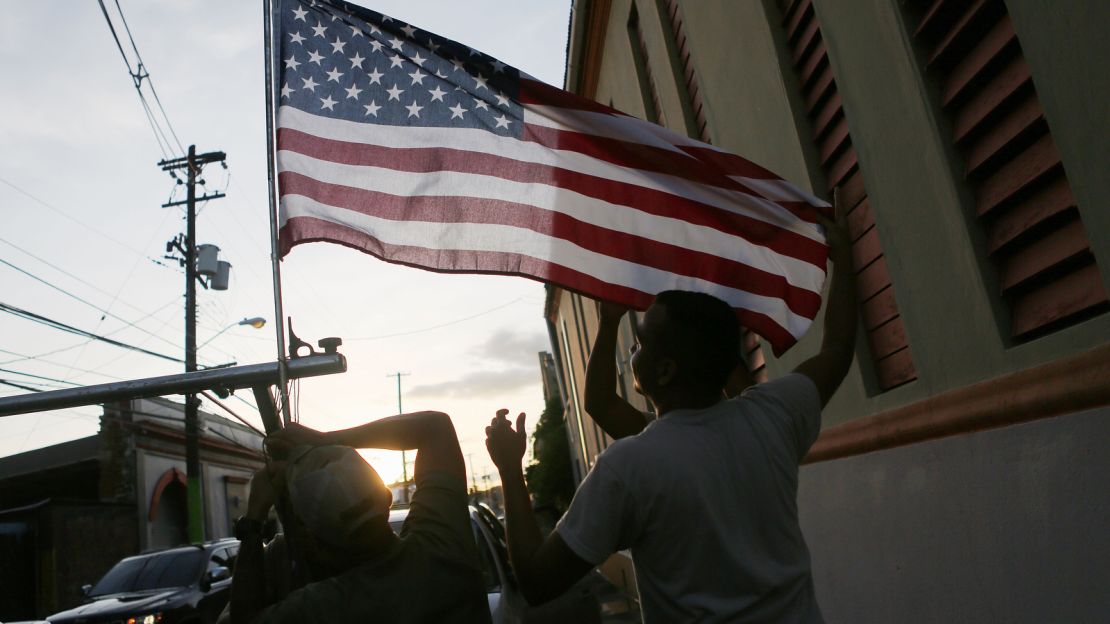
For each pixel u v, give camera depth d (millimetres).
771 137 4898
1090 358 2410
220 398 2174
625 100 9453
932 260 3316
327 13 2908
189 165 19266
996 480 2924
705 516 1552
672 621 1568
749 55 5055
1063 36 2389
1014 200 2867
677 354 1734
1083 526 2445
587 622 4379
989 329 2969
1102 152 2275
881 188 3660
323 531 1713
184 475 24938
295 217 2633
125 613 8242
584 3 9688
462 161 2740
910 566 3672
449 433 2064
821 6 4008
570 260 2613
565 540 1563
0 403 2162
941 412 3279
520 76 2814
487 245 2643
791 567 1588
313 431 1908
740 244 2615
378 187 2691
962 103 3064
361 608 1685
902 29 3227
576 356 21375
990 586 3008
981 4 2803
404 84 2836
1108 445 2328
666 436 1642
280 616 1673
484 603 1844
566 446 32375
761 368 6262
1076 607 2514
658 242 2627
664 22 7098
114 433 22156
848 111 3859
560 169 2736
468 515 1950
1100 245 2328
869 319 4309
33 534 16844
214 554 9844
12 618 15750
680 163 2709
